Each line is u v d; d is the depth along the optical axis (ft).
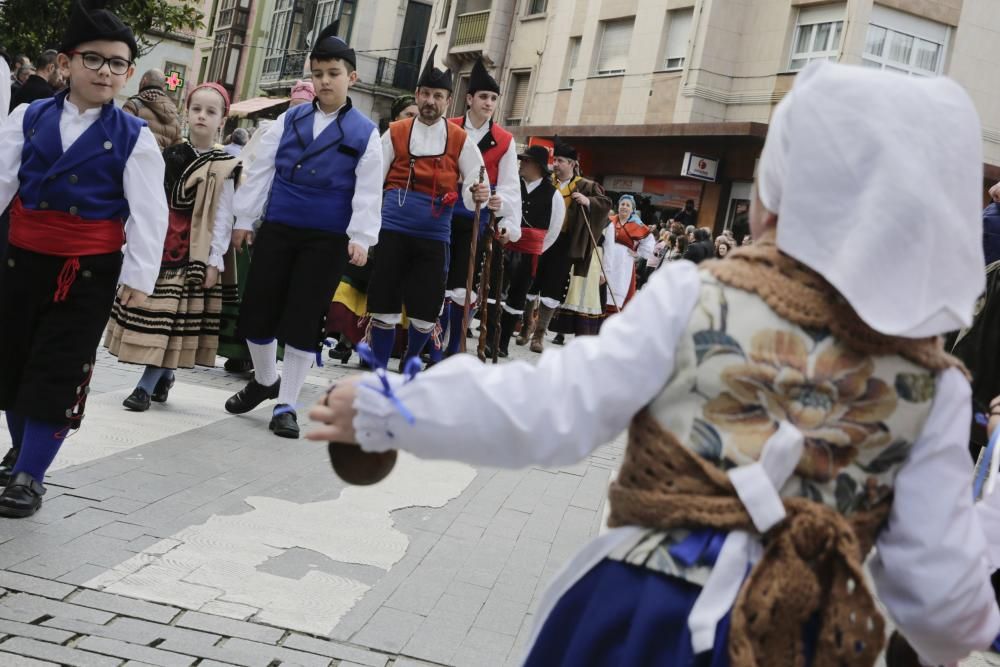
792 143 5.84
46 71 30.81
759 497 5.75
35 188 14.98
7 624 11.35
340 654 11.81
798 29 81.61
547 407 5.83
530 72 110.83
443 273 28.19
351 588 13.79
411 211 27.63
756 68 84.02
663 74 89.76
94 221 15.08
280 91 173.37
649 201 89.35
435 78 27.43
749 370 5.85
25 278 15.02
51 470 16.87
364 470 6.33
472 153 28.14
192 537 14.76
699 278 6.05
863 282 5.59
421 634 12.66
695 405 5.91
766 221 6.29
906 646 7.48
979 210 5.89
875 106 5.70
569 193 42.83
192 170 22.56
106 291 15.26
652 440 5.97
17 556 13.23
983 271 5.94
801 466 5.87
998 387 17.30
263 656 11.48
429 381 5.94
